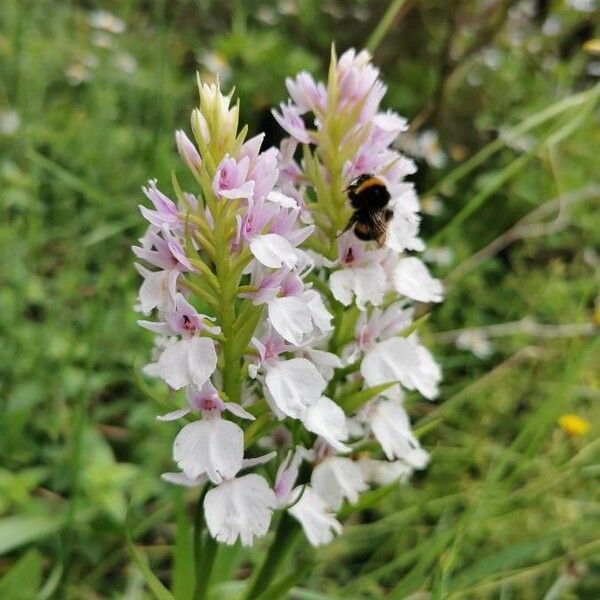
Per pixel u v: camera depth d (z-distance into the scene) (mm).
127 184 340
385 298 155
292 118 146
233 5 507
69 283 286
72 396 265
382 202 142
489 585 227
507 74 454
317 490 153
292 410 130
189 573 169
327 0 495
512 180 399
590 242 384
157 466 245
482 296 357
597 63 453
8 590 191
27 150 301
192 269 127
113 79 398
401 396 164
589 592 246
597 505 255
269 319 127
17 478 218
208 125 126
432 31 444
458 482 271
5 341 266
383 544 257
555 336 326
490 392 305
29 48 388
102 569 229
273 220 127
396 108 434
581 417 289
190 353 127
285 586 159
